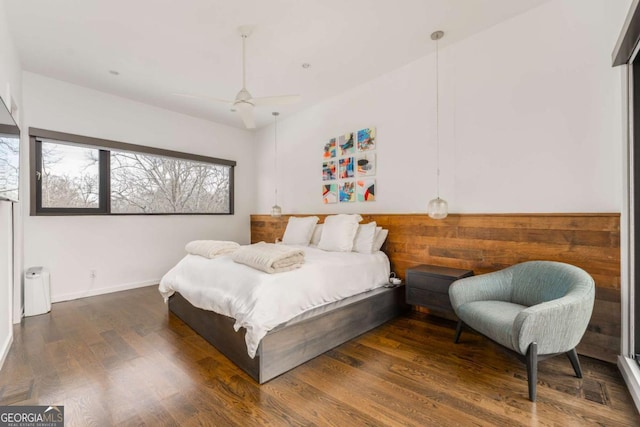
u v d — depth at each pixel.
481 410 1.57
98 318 2.94
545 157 2.38
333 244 3.30
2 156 1.88
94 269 3.78
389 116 3.45
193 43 2.80
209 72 3.36
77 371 1.96
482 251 2.70
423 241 3.11
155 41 2.76
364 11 2.40
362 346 2.33
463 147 2.85
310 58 3.11
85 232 3.71
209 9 2.34
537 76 2.42
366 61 3.19
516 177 2.53
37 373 1.93
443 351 2.24
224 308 2.13
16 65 2.82
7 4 2.23
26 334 2.54
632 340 1.95
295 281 2.18
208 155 4.93
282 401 1.66
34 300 3.00
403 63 3.25
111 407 1.60
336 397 1.69
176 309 2.97
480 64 2.74
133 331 2.62
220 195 5.18
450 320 2.90
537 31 2.42
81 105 3.66
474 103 2.78
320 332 2.19
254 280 2.08
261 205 5.45
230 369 1.99
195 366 2.03
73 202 3.69
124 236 4.04
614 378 1.84
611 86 2.09
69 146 3.66
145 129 4.21
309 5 2.32
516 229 2.50
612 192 2.08
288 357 1.97
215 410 1.58
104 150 3.91
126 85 3.66
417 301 2.74
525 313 1.62
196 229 4.80
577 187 2.23
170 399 1.67
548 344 1.68
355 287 2.72
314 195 4.41
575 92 2.24
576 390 1.73
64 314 3.05
